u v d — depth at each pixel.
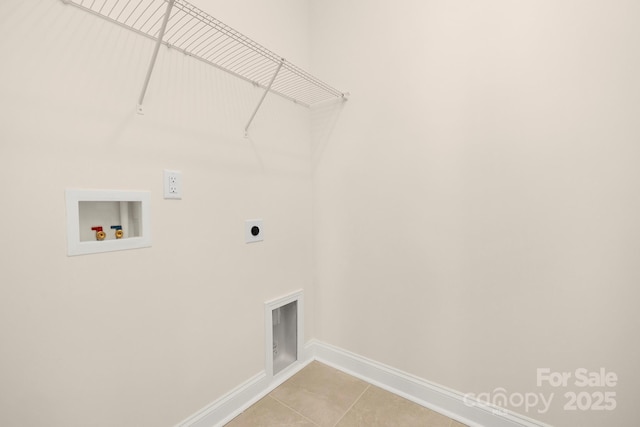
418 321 1.50
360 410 1.46
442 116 1.37
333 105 1.78
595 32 1.02
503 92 1.21
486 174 1.27
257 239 1.54
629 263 1.00
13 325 0.82
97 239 0.99
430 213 1.43
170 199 1.17
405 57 1.48
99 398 0.99
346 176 1.74
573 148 1.08
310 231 1.92
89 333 0.96
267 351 1.60
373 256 1.65
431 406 1.46
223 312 1.38
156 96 1.12
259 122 1.54
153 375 1.14
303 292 1.86
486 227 1.28
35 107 0.84
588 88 1.04
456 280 1.37
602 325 1.06
